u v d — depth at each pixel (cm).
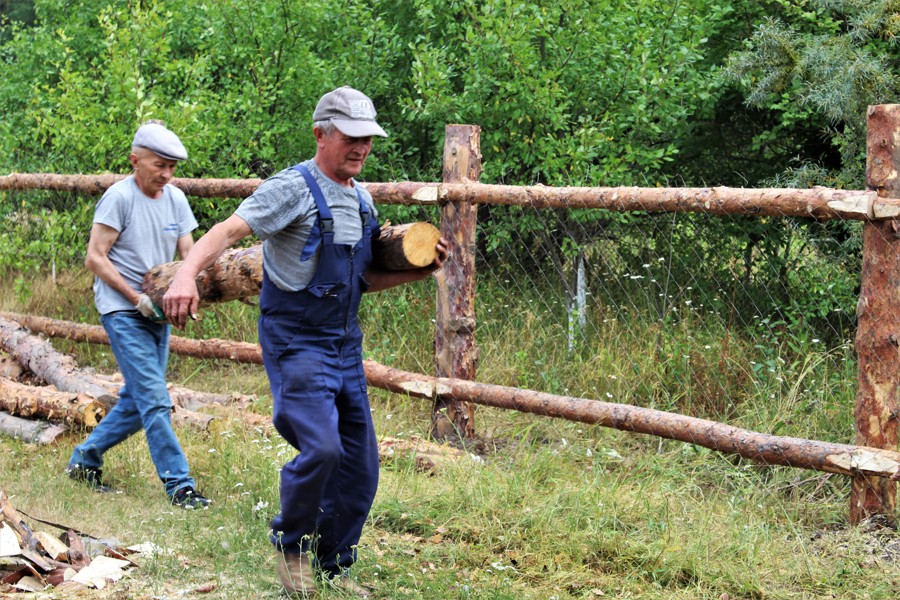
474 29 819
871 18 714
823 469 474
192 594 378
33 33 1132
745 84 783
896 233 456
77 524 457
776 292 786
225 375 789
